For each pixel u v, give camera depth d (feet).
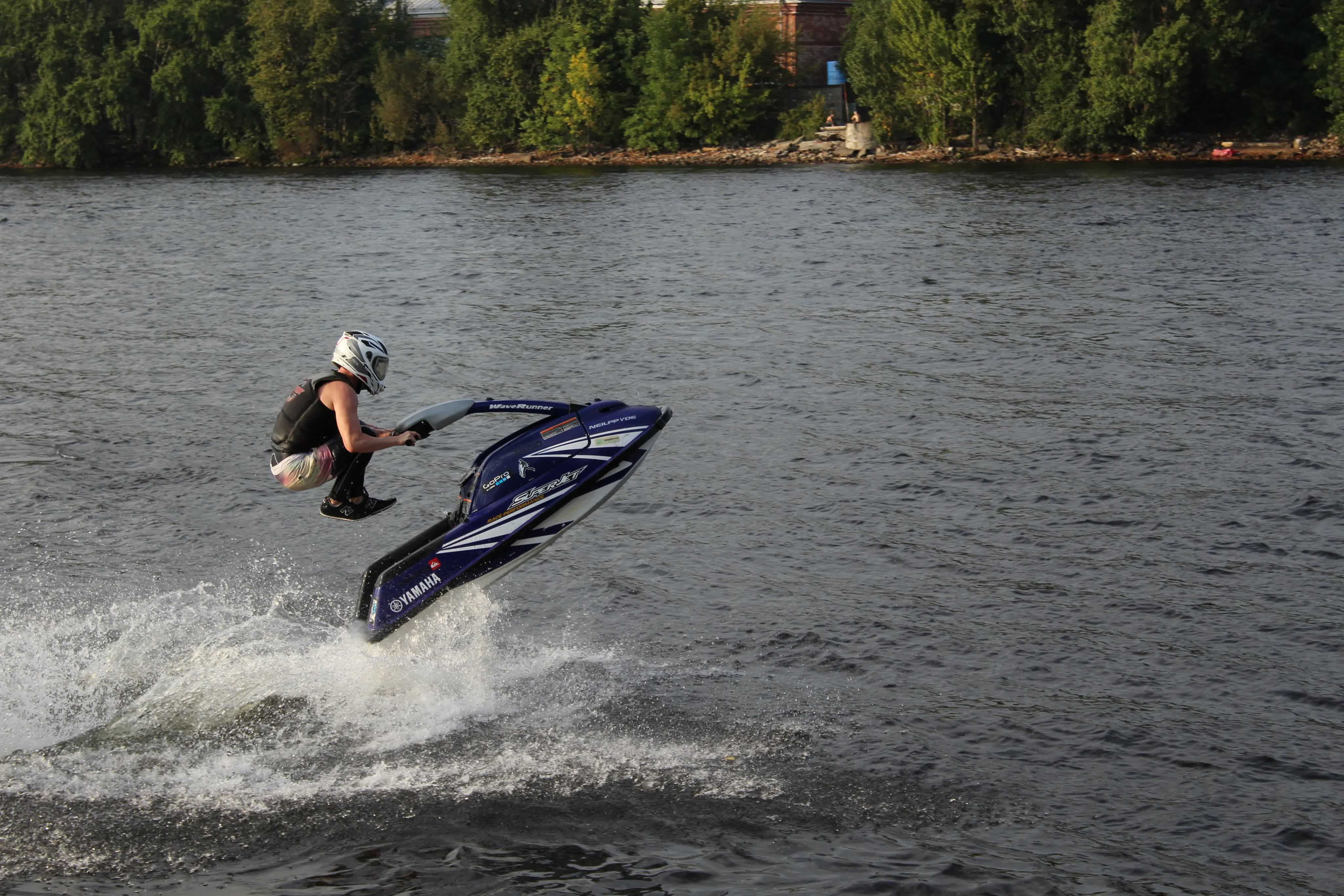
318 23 365.61
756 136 342.44
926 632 45.78
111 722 39.42
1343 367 81.66
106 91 368.07
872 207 193.77
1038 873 31.27
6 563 53.62
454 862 31.76
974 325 100.17
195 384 86.28
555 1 362.33
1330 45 272.10
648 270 135.33
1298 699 40.16
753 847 32.50
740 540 55.31
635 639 45.75
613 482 39.91
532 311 111.65
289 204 230.27
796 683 42.14
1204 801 34.60
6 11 378.12
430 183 276.00
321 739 38.06
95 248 167.22
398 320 108.99
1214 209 173.58
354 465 37.93
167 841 32.89
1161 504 57.88
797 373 85.30
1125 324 98.32
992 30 299.17
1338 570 50.01
